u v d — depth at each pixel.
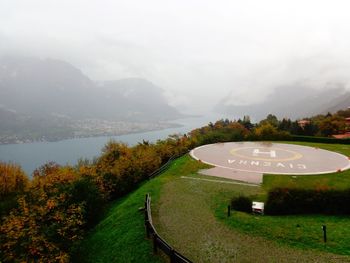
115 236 23.66
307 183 33.41
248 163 44.56
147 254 19.16
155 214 25.02
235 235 20.38
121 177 41.72
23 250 21.55
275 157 49.41
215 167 42.25
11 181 47.75
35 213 24.08
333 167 41.09
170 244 19.50
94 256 22.22
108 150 63.88
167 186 33.69
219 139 71.94
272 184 33.50
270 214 24.86
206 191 31.14
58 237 23.25
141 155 51.88
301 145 64.44
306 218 23.44
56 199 27.78
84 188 31.69
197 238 20.17
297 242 18.95
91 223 30.53
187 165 44.41
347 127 113.69
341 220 22.75
